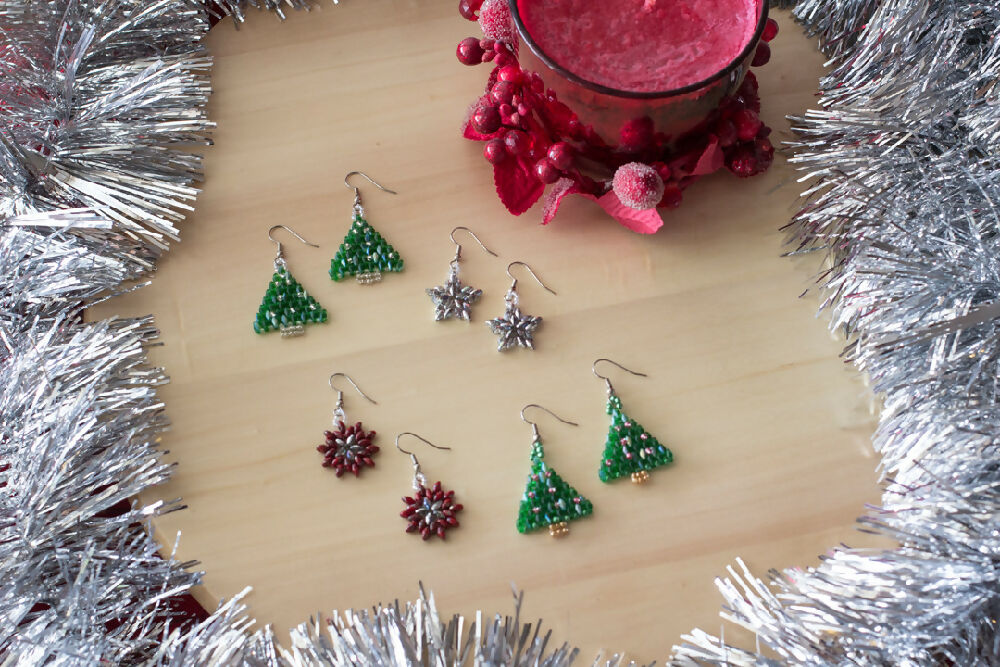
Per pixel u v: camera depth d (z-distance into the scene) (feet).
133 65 1.73
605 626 1.42
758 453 1.51
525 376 1.56
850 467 1.50
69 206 1.63
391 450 1.51
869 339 1.53
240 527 1.47
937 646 1.33
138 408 1.51
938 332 1.40
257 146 1.70
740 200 1.67
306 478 1.50
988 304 1.41
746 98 1.63
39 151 1.65
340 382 1.55
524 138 1.60
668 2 1.55
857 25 1.73
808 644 1.36
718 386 1.55
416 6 1.81
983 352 1.44
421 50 1.77
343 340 1.58
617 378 1.55
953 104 1.60
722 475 1.50
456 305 1.59
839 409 1.53
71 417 1.45
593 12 1.55
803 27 1.78
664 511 1.48
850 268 1.56
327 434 1.50
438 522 1.46
